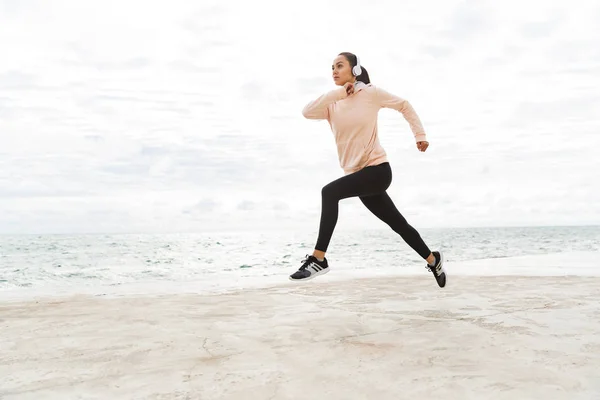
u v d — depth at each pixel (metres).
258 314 2.88
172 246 35.34
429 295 3.60
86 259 19.41
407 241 3.55
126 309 3.12
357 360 1.80
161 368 1.75
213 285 4.82
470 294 3.60
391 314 2.80
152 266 15.15
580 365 1.69
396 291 3.90
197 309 3.11
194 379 1.61
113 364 1.81
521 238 46.12
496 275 5.13
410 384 1.51
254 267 13.92
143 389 1.51
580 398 1.36
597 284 4.15
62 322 2.67
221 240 52.59
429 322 2.52
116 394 1.47
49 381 1.61
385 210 3.43
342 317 2.72
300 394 1.44
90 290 4.51
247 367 1.74
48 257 21.20
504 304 3.08
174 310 3.07
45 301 3.57
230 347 2.05
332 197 3.17
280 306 3.20
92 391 1.50
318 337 2.21
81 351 2.01
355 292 3.90
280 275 6.43
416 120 3.26
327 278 5.22
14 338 2.26
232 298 3.64
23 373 1.71
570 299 3.26
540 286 4.04
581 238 45.53
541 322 2.47
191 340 2.19
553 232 77.38
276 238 62.44
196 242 47.19
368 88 3.22
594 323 2.44
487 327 2.36
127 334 2.34
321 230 3.15
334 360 1.81
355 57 3.29
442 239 43.56
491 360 1.77
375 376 1.60
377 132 3.26
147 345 2.10
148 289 4.50
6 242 47.97
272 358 1.86
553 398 1.37
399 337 2.18
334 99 3.23
